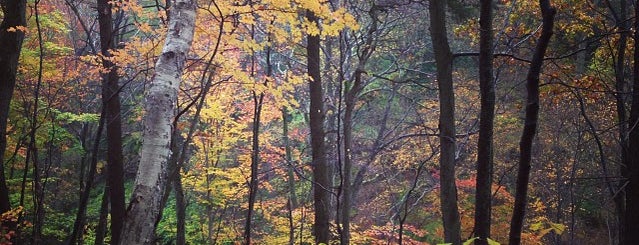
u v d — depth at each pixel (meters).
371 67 18.38
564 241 14.55
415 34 15.94
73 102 16.14
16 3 7.70
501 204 13.93
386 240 12.34
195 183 12.52
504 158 15.74
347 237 9.53
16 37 7.69
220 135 12.12
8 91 7.67
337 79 14.20
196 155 13.73
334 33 6.38
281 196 16.25
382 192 16.53
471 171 14.87
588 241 14.49
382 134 15.96
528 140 4.20
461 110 14.62
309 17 9.34
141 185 4.55
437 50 6.93
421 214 15.10
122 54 8.07
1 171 8.12
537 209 13.21
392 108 18.41
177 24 5.09
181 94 9.90
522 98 15.88
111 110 9.67
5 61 7.57
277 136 17.48
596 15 11.57
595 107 13.60
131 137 18.67
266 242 13.21
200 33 7.06
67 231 15.41
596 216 15.36
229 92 10.68
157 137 4.69
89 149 16.03
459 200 12.95
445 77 6.87
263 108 12.14
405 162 16.67
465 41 16.70
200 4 6.58
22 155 11.88
